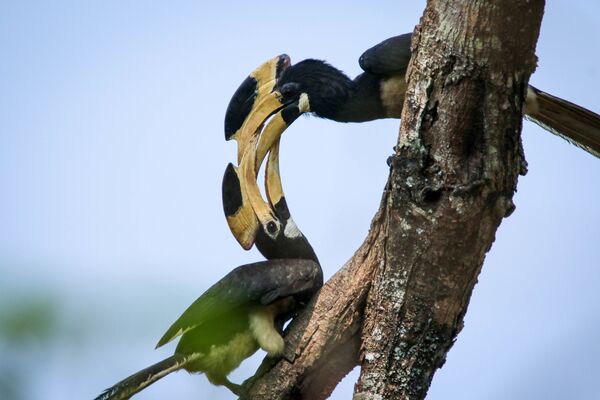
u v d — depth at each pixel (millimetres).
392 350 8195
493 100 7270
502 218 7707
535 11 6859
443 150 7480
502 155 7426
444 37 7219
